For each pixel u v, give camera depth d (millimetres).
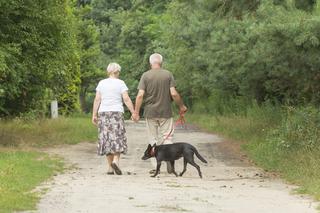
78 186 19594
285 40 25250
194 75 56562
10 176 20266
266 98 47812
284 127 32438
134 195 17797
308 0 24625
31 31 34656
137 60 120938
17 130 39594
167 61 77562
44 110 51844
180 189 19375
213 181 22109
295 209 15930
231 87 54125
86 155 30469
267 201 17297
